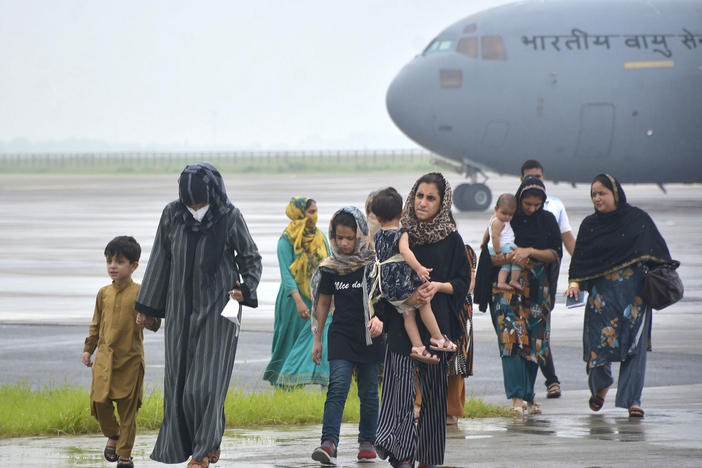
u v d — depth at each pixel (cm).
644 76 8819
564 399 2422
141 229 7794
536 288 2225
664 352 3052
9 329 3466
